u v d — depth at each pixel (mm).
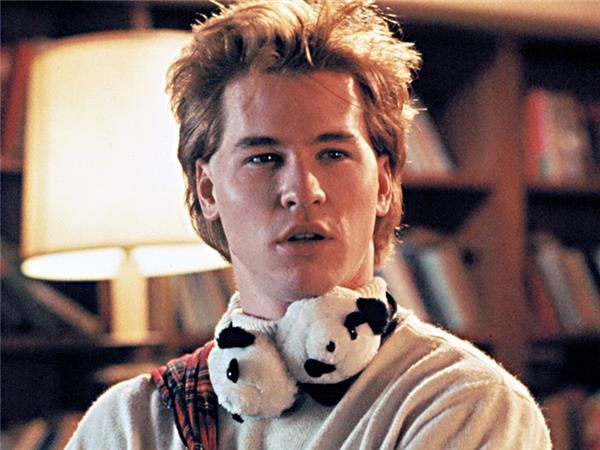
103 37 3275
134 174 3209
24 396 4754
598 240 5590
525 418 1564
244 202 1605
